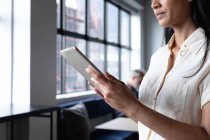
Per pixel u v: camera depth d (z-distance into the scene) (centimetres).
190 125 67
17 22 288
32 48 286
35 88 291
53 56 321
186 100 76
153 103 85
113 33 583
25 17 285
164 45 101
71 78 432
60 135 288
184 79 77
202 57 76
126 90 69
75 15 436
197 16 82
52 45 319
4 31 291
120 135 360
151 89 88
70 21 423
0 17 292
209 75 72
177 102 77
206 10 79
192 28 84
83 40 461
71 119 293
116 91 68
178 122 67
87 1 470
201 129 67
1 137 262
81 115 305
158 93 84
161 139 80
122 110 71
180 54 82
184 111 76
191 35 82
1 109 221
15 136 276
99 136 354
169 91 80
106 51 545
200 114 74
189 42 81
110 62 566
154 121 67
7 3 289
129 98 68
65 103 370
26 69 284
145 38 695
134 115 69
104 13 538
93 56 496
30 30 284
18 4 288
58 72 397
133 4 631
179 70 80
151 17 688
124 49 641
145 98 88
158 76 88
